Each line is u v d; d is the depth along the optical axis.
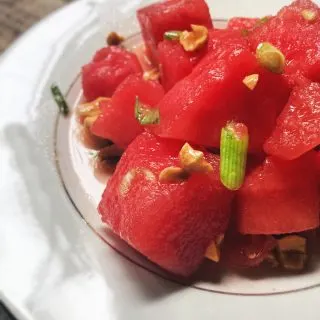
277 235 0.11
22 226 0.12
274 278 0.11
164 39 0.14
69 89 0.15
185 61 0.13
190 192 0.10
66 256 0.11
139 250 0.11
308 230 0.12
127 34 0.17
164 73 0.13
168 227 0.10
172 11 0.14
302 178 0.11
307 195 0.11
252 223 0.11
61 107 0.15
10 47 0.16
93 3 0.17
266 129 0.11
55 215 0.12
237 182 0.11
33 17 0.20
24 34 0.16
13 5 0.20
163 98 0.12
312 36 0.12
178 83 0.12
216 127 0.11
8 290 0.11
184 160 0.10
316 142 0.10
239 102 0.11
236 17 0.16
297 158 0.11
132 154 0.11
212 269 0.11
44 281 0.11
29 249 0.11
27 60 0.16
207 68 0.11
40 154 0.14
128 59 0.15
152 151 0.11
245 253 0.11
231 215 0.11
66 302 0.10
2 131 0.14
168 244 0.11
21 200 0.12
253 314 0.10
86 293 0.11
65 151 0.14
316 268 0.11
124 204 0.11
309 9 0.13
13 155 0.13
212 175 0.11
